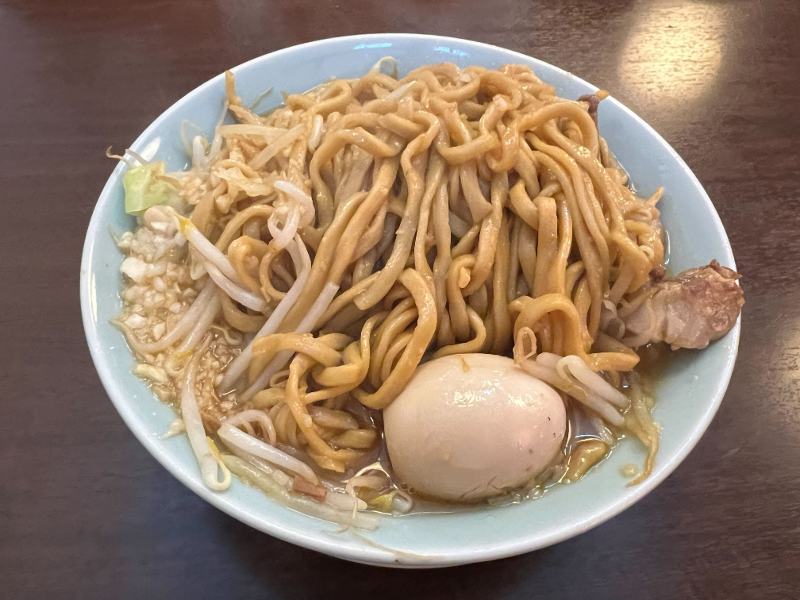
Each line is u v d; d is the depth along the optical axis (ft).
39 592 0.57
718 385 0.59
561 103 0.65
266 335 0.61
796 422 0.69
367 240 0.61
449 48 0.83
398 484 0.60
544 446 0.57
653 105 0.93
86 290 0.60
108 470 0.63
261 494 0.55
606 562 0.60
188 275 0.65
